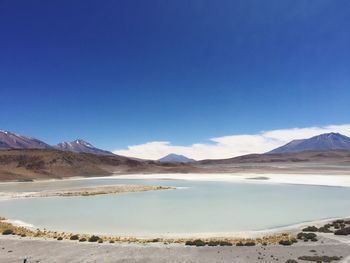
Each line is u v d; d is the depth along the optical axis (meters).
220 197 71.19
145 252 27.19
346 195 73.12
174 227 40.59
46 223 43.56
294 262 23.98
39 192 83.69
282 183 108.75
